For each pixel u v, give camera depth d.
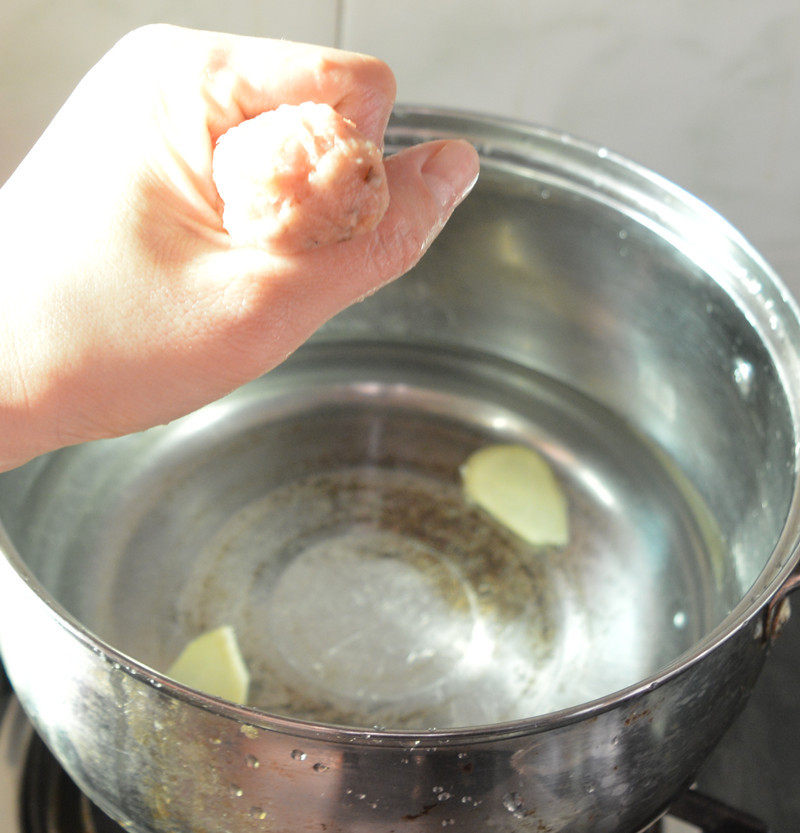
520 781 0.39
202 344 0.38
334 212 0.34
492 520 0.58
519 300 0.60
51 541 0.55
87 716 0.41
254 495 0.58
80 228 0.37
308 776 0.39
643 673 0.54
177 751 0.40
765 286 0.51
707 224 0.52
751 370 0.52
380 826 0.40
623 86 0.58
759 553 0.50
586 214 0.55
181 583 0.55
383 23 0.55
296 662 0.52
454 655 0.53
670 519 0.58
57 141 0.38
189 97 0.36
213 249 0.37
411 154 0.38
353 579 0.56
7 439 0.40
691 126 0.59
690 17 0.56
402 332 0.62
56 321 0.38
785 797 0.49
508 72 0.57
